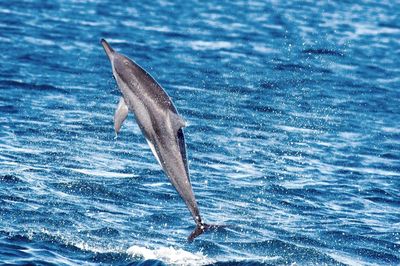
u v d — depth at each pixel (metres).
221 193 43.34
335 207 43.09
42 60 73.31
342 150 54.34
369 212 42.78
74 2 111.25
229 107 63.19
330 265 35.22
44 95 61.12
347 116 64.19
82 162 46.12
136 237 35.94
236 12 117.31
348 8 132.50
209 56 83.62
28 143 48.69
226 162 49.12
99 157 47.53
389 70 86.31
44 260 32.00
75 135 51.44
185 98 64.62
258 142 54.31
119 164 46.59
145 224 37.78
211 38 94.56
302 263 35.09
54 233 35.31
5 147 47.31
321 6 131.62
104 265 32.56
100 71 71.50
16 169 43.38
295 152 52.88
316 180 47.31
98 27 94.50
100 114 57.19
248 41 95.00
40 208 38.09
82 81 67.06
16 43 79.50
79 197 40.50
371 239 38.66
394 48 100.38
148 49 84.62
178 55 82.81
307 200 43.75
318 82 76.50
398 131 60.66
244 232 38.00
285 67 82.00
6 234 34.47
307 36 102.44
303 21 114.69
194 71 75.62
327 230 39.31
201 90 68.12
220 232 37.66
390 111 67.44
